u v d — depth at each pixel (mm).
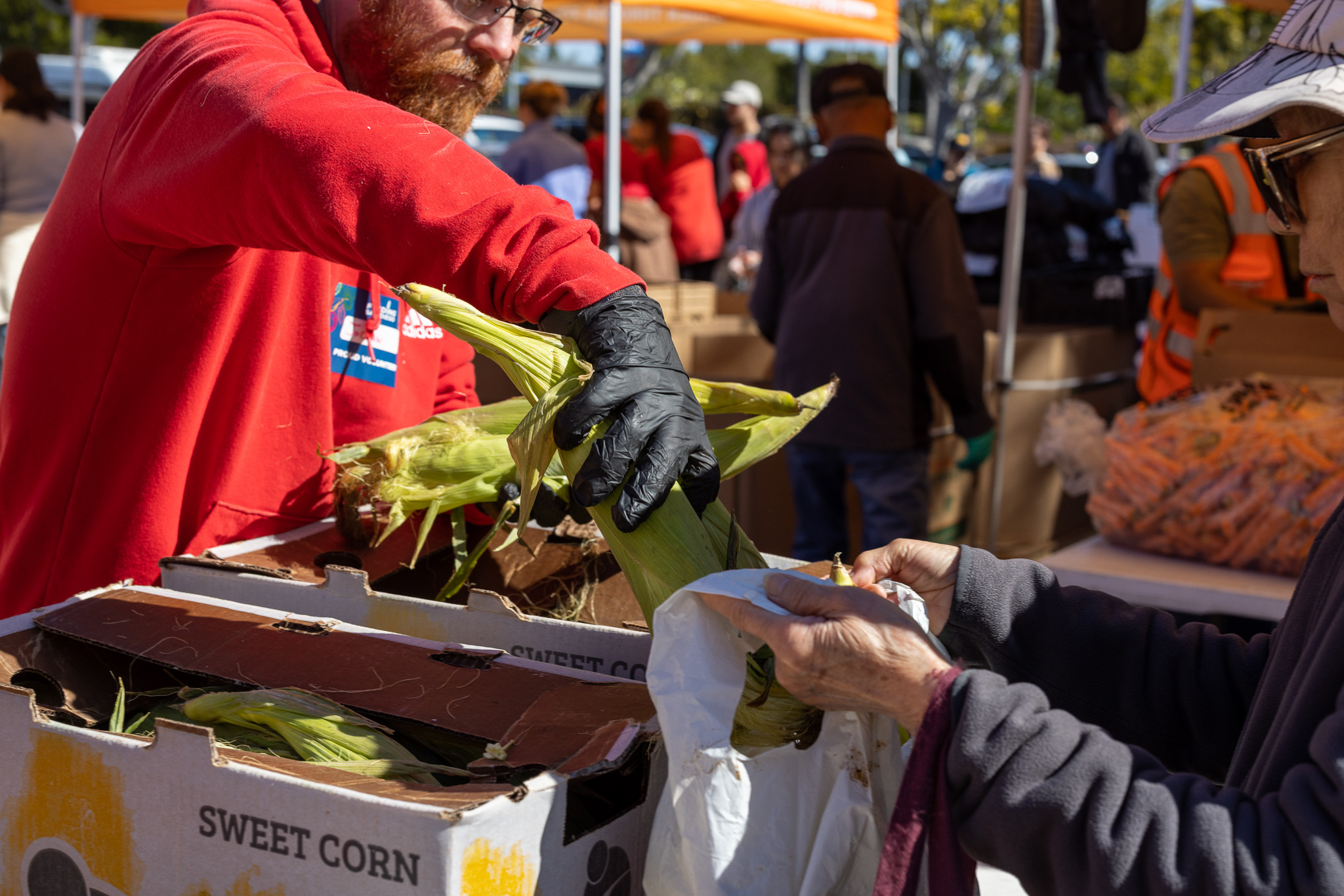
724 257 7891
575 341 1061
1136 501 2498
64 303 1474
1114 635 1167
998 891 1228
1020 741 826
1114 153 7859
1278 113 971
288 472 1587
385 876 803
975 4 22047
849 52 28203
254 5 1461
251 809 848
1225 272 3480
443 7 1522
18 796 945
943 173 9758
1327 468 2266
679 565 1034
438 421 1542
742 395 1358
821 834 896
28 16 21625
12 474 1575
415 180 1098
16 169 4645
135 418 1490
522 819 821
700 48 34344
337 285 1601
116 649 1122
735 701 900
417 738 1039
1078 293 4312
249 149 1159
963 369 3303
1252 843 783
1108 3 3646
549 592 1517
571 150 7020
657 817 908
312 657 1093
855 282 3309
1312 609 965
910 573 1212
